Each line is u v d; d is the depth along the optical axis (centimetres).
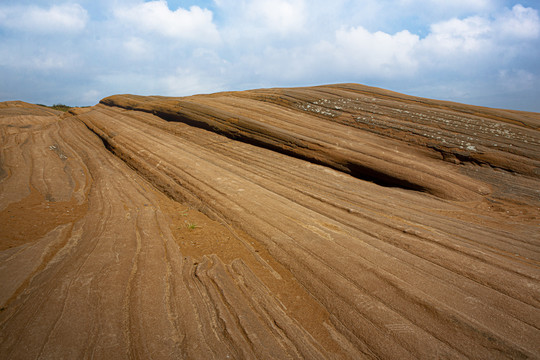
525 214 829
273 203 823
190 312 401
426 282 484
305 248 592
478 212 849
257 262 559
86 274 456
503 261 539
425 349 359
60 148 1485
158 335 353
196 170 1080
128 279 460
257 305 436
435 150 1234
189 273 499
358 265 532
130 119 1864
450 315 408
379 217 746
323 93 1975
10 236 591
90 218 714
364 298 450
